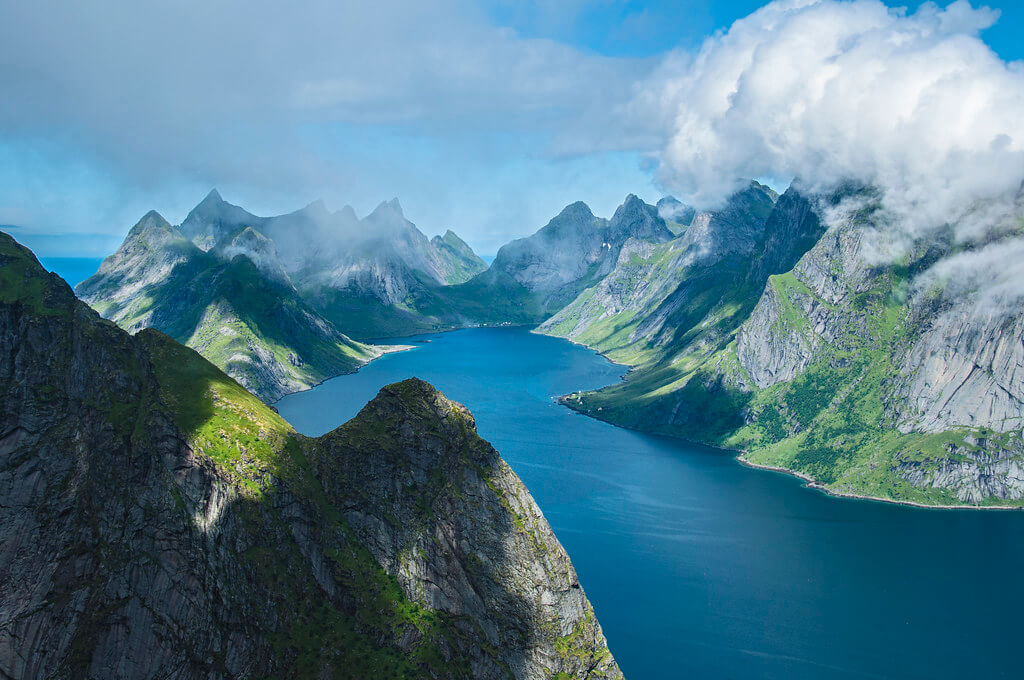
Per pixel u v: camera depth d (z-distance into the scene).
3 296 132.00
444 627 147.75
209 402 151.50
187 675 127.75
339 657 138.12
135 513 131.25
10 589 119.44
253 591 136.88
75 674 120.75
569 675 147.50
